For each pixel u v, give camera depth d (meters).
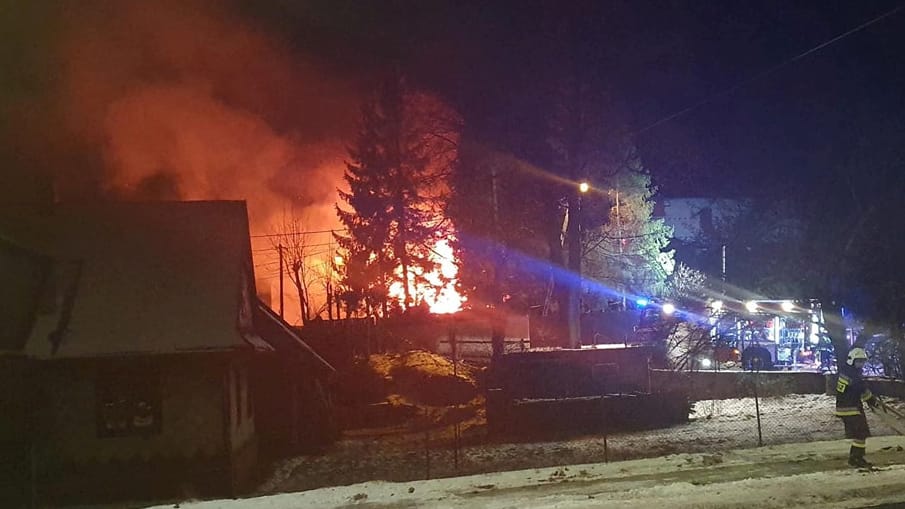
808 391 26.17
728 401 25.36
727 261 35.28
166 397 16.64
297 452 22.47
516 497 10.73
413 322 43.31
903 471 11.55
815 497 10.09
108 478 16.25
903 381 23.17
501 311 33.22
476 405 29.58
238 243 19.77
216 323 17.28
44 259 18.34
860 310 24.45
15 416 16.08
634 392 22.69
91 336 16.67
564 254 31.06
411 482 12.35
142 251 19.09
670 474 12.01
